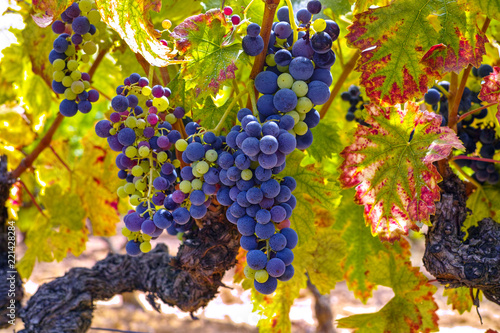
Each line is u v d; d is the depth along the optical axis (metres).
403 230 0.59
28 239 0.87
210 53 0.57
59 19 0.58
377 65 0.57
